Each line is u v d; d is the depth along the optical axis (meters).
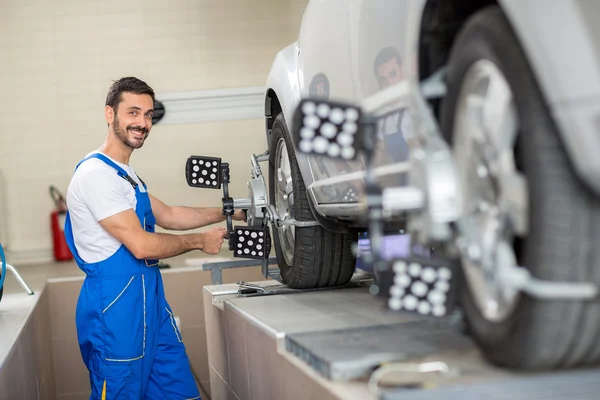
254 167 3.04
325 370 1.46
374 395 1.29
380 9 1.69
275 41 6.09
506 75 1.20
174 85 6.03
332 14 2.05
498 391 1.19
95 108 6.01
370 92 1.81
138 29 6.01
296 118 1.33
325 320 2.05
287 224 2.70
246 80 6.07
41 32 5.96
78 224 2.78
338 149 1.35
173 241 2.80
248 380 2.35
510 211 1.22
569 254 1.14
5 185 5.95
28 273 4.96
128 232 2.70
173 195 6.00
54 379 4.39
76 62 5.99
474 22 1.30
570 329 1.17
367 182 1.34
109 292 2.75
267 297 2.71
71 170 6.00
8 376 2.15
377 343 1.60
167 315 2.96
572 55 1.06
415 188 1.35
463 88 1.34
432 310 1.29
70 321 4.45
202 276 4.62
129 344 2.75
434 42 1.48
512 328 1.22
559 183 1.13
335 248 2.69
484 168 1.31
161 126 5.99
